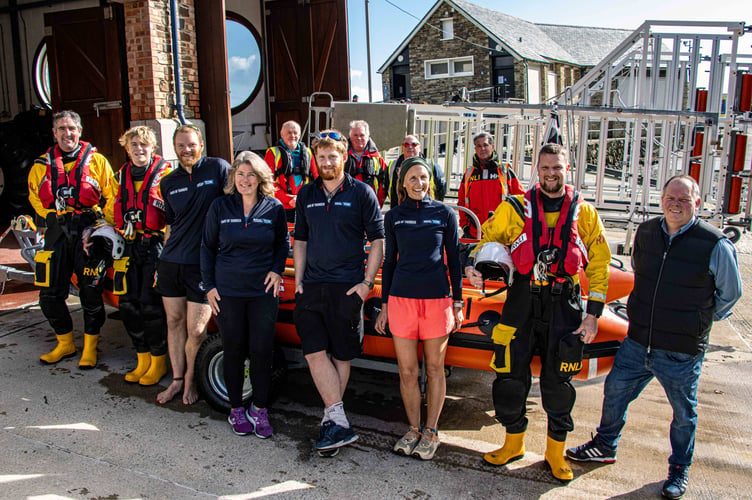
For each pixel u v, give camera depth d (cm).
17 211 898
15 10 969
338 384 334
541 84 2538
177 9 671
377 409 395
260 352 342
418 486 301
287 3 851
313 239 332
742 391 418
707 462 326
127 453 327
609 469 320
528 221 293
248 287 337
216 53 697
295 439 349
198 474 308
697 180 586
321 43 838
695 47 809
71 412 374
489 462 322
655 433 361
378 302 375
